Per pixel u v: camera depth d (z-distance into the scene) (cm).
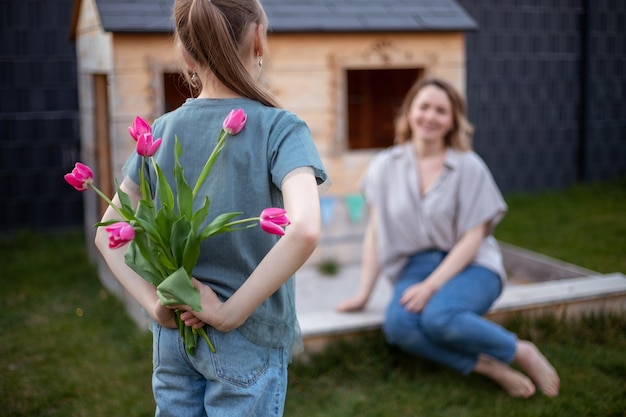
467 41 673
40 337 359
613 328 349
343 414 274
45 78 566
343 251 472
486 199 302
